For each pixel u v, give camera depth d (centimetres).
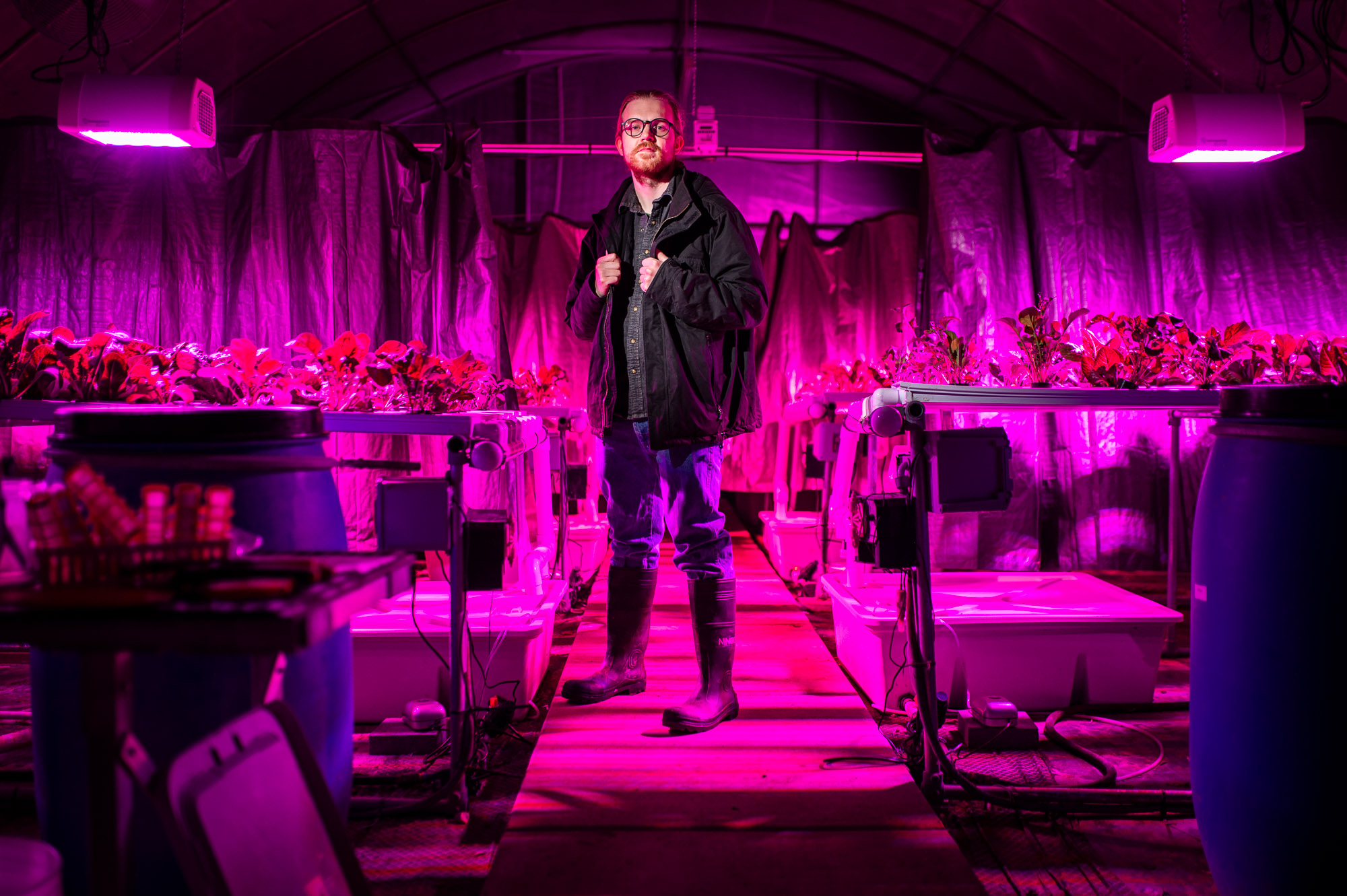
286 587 79
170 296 481
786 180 652
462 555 167
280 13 493
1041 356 266
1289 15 387
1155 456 481
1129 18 471
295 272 490
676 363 200
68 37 356
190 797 83
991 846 160
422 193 505
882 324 620
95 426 122
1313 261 490
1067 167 492
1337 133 492
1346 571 108
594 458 450
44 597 75
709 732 202
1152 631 229
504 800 178
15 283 471
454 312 506
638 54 644
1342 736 108
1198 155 400
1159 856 156
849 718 212
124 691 84
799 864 143
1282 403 118
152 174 482
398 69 594
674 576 411
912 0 531
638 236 218
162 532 90
